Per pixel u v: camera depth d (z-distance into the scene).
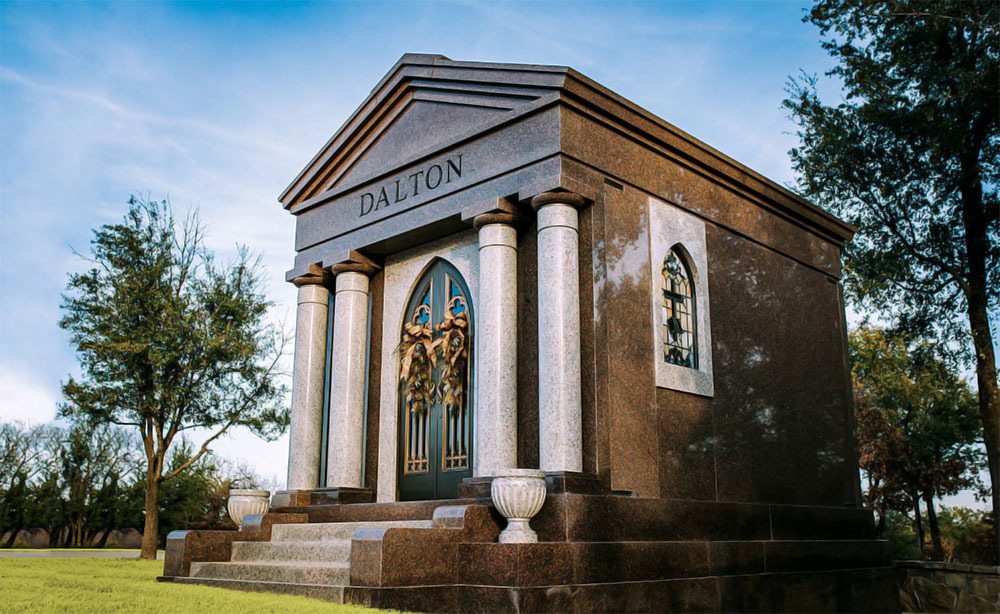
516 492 8.47
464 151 11.66
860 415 26.30
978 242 18.61
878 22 17.72
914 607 14.20
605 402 9.80
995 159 18.39
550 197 10.19
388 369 13.02
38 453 43.12
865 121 18.89
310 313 13.84
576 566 8.61
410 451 12.45
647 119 11.48
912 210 19.92
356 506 11.51
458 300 12.29
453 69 12.21
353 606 7.41
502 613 8.00
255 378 26.20
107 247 25.69
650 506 9.91
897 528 30.73
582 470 9.63
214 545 11.19
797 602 11.71
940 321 20.02
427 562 8.27
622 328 10.38
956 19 16.09
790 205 14.44
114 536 41.53
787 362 13.65
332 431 12.77
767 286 13.66
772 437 12.78
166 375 25.27
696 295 12.07
